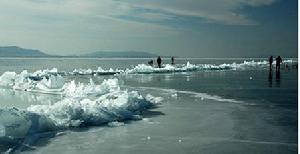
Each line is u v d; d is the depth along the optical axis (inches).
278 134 469.7
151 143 430.6
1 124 429.7
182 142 434.3
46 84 1053.2
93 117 538.6
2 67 2770.7
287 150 398.6
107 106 584.4
